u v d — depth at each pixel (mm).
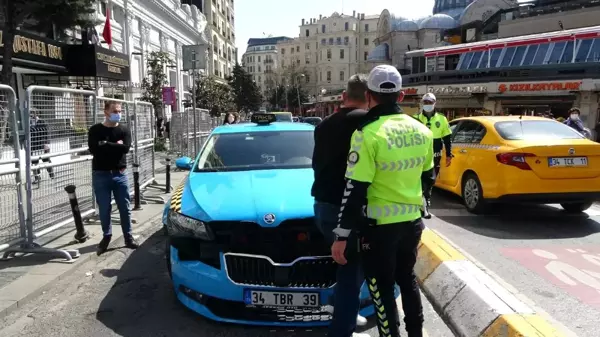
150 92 23875
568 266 4945
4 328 3625
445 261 4406
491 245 5723
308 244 3410
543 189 6367
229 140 5258
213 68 56125
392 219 2697
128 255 5477
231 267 3414
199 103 31406
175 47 37062
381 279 2828
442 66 30734
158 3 31312
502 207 7898
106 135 5387
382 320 2852
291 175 4371
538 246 5676
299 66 122312
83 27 15562
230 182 4223
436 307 4059
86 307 4004
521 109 24312
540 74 22906
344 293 2936
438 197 8844
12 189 5055
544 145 6363
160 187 10164
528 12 35906
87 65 16359
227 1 65312
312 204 3598
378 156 2604
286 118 24938
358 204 2578
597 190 6434
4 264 4977
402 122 2730
